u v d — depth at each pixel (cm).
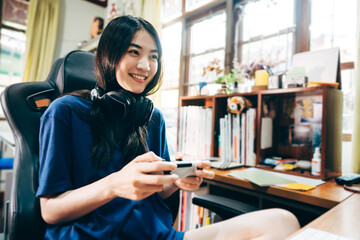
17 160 69
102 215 62
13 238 62
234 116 151
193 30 259
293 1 179
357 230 50
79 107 66
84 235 58
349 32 154
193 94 184
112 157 67
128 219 62
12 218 63
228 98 155
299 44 173
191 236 70
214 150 160
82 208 54
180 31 280
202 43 249
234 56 212
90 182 63
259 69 156
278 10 188
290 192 94
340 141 130
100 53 71
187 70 261
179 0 282
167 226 72
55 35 364
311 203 88
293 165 133
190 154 174
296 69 133
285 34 183
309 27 171
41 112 79
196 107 172
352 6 153
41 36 358
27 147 71
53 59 375
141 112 71
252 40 203
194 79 256
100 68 71
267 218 66
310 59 144
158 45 76
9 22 343
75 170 63
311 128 142
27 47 342
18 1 353
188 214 148
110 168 65
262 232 63
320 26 167
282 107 155
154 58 75
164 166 48
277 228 63
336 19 160
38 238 65
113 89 73
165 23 292
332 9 162
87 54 91
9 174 167
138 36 69
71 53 87
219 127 161
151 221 67
